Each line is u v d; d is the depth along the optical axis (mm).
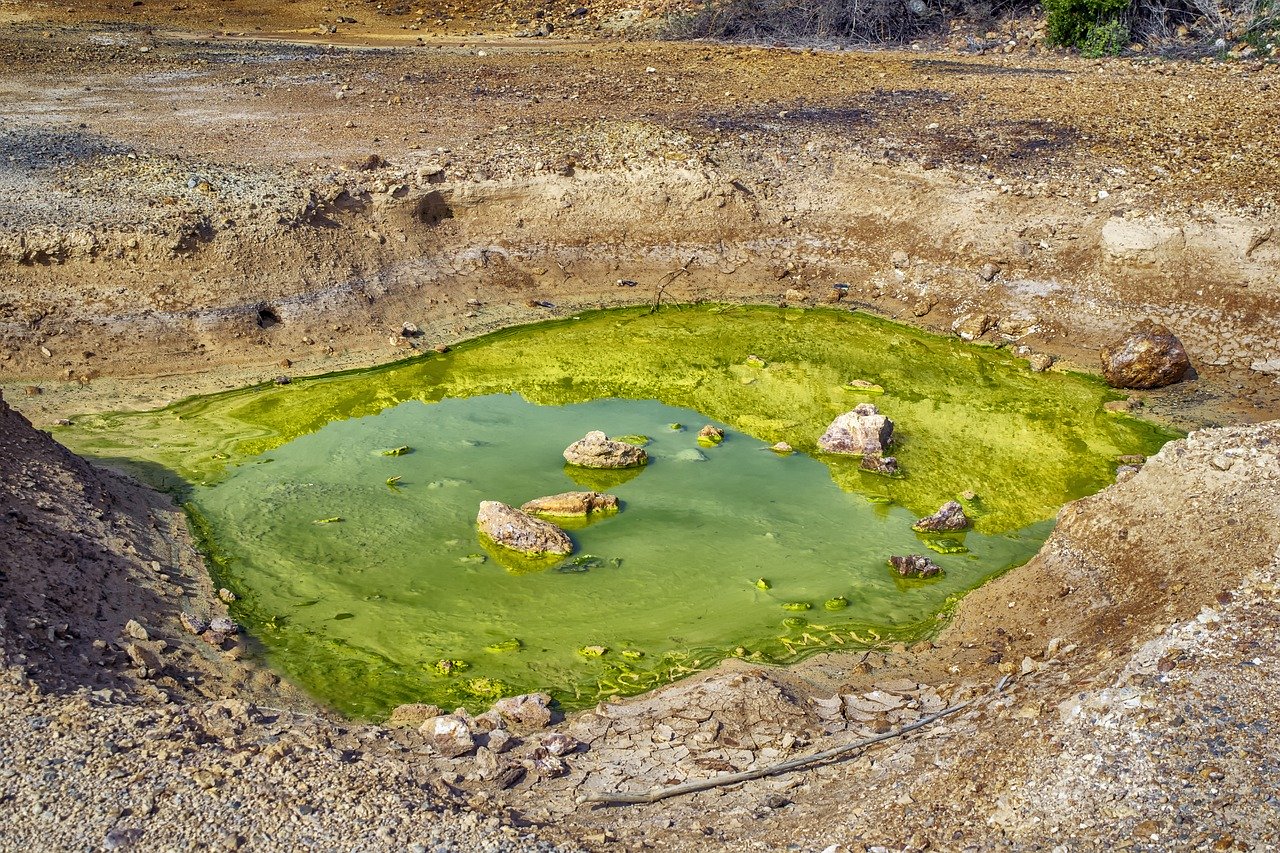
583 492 9609
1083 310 12773
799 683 7461
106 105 15781
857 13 20453
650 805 6004
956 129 15156
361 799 5535
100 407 10852
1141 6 19188
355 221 12984
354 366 11938
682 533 9383
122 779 5539
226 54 19000
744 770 6371
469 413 11250
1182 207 12797
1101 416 11406
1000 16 20422
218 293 11859
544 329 12992
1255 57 17594
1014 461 10617
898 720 6883
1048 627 7703
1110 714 5641
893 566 8938
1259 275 12219
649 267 13859
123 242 11672
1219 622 6137
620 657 7867
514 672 7680
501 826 5453
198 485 9805
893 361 12516
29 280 11398
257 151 14070
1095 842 5082
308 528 9281
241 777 5617
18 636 6734
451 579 8703
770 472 10367
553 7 22719
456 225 13594
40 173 12992
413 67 18391
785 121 15594
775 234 14156
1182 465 7812
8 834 5160
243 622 8125
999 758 5676
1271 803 5047
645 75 17844
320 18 22500
